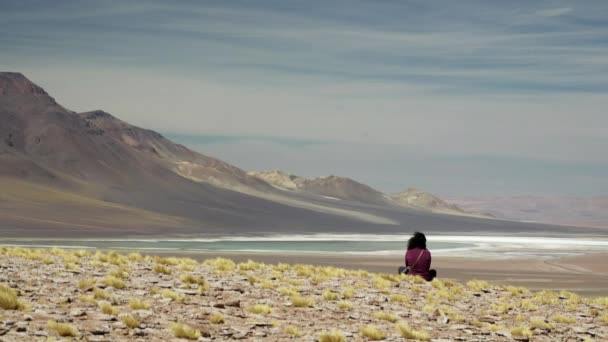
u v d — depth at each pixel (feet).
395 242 583.17
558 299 73.97
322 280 71.31
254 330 42.91
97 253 80.79
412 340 44.09
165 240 542.57
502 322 56.03
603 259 261.24
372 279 74.59
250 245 461.37
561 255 337.72
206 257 240.12
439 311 56.70
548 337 50.75
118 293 51.60
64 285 52.75
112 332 38.17
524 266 218.59
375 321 50.52
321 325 47.06
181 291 54.54
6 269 59.11
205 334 40.11
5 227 591.37
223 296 55.21
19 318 38.75
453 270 195.21
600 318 62.18
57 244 407.03
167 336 38.65
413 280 74.69
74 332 36.32
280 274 73.41
